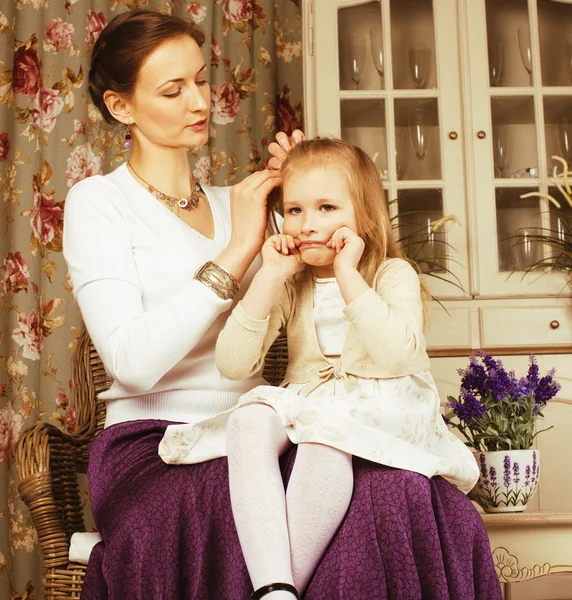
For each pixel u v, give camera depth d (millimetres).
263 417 1291
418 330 1409
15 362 2963
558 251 2621
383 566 1181
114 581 1332
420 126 2703
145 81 1699
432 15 2750
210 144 3184
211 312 1515
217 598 1285
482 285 2594
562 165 2688
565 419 2480
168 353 1494
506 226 2641
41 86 3102
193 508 1347
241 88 3238
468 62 2713
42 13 3125
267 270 1484
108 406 1690
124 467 1496
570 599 2875
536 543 1909
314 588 1190
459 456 1462
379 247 1560
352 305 1377
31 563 2867
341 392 1432
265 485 1228
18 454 1686
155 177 1798
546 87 2717
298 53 3342
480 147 2672
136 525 1354
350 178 1507
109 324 1562
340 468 1242
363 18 2756
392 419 1375
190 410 1637
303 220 1493
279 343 2051
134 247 1694
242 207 1573
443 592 1178
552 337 2564
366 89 2730
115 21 1771
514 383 2016
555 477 2445
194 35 1782
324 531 1223
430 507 1214
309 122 2721
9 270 3008
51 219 3055
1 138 3041
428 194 2666
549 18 2762
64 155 3072
